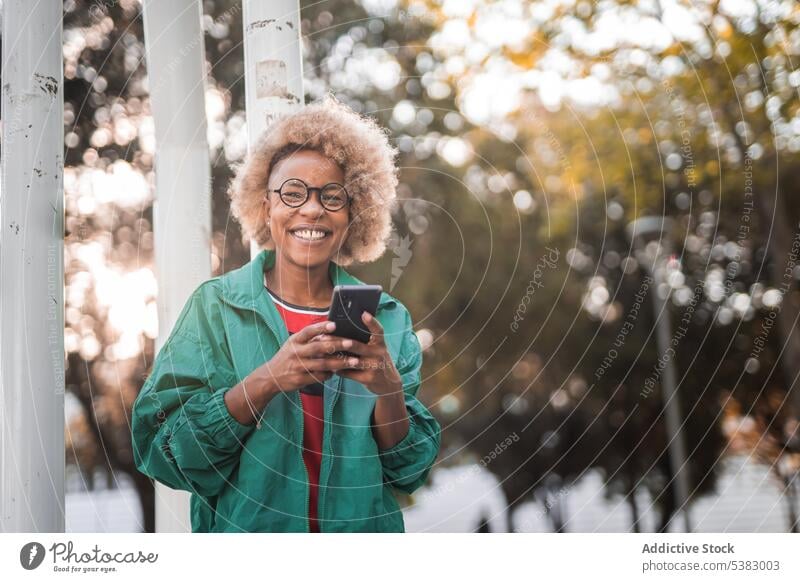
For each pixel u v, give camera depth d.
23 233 2.65
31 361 2.61
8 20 2.75
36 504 2.54
